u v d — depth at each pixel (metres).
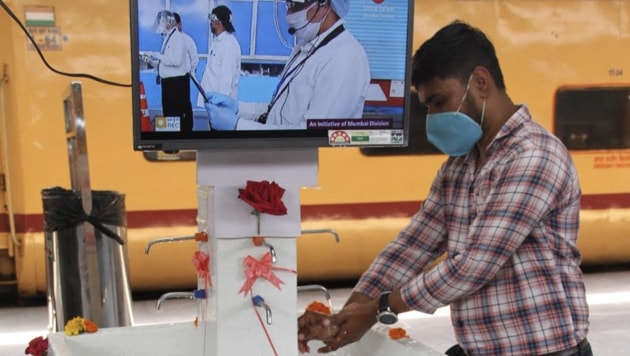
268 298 1.72
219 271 1.69
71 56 5.03
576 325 1.75
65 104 2.96
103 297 2.93
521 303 1.72
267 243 1.70
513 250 1.65
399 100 1.64
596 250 6.13
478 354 1.78
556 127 5.86
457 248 1.85
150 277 5.30
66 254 2.89
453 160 1.92
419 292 1.72
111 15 5.09
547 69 5.82
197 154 1.67
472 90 1.73
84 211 2.86
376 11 1.59
